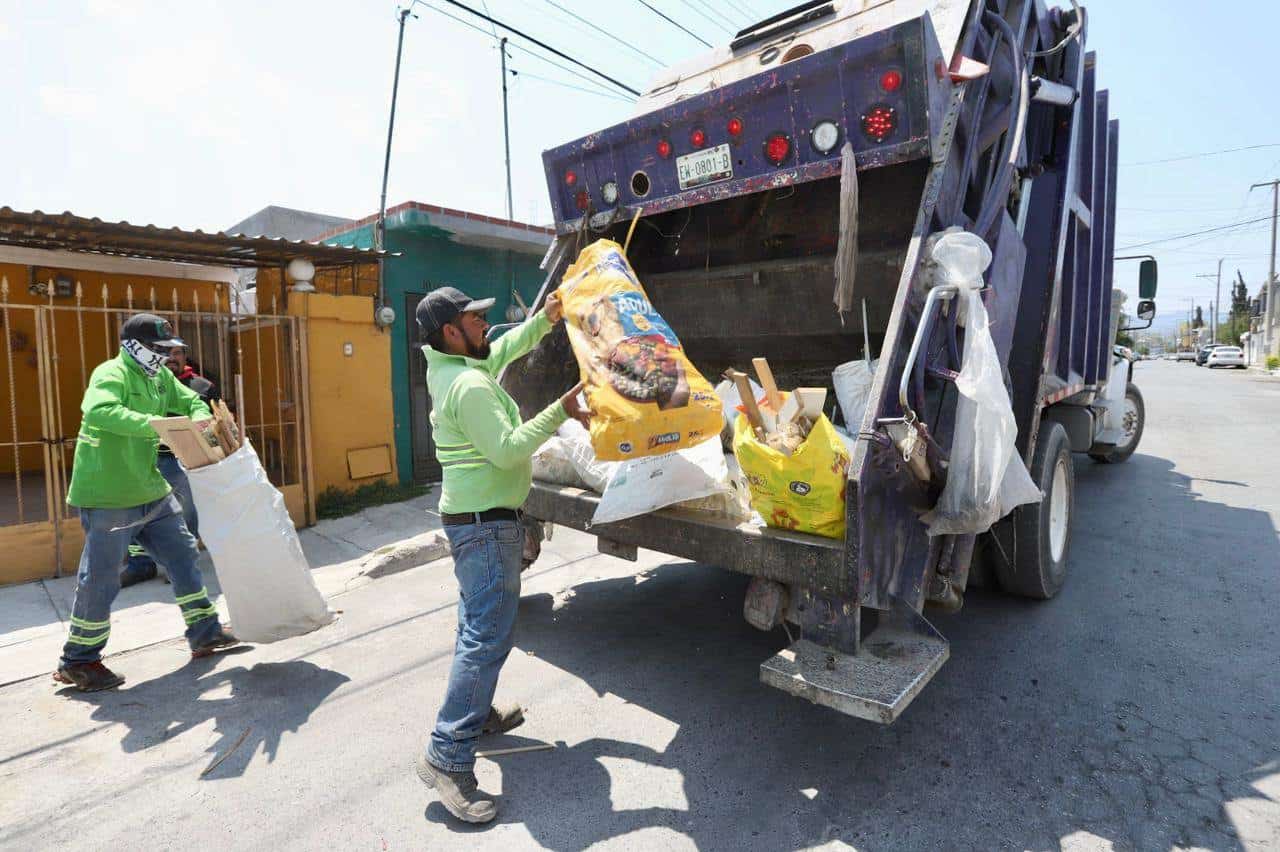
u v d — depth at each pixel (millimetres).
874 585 2412
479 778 2662
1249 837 2254
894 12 3602
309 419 6227
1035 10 3938
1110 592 4289
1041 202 3873
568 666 3555
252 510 3352
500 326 4191
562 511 3346
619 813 2455
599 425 2441
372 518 6371
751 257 4453
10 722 3105
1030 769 2627
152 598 4664
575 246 4254
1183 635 3684
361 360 6910
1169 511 6102
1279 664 3357
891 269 3957
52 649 3855
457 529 2541
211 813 2506
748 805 2477
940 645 2496
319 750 2875
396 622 4148
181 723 3088
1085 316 4859
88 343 7992
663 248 4750
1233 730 2840
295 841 2359
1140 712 2984
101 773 2740
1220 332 71375
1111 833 2289
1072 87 4156
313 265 6715
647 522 2965
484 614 2482
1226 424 11773
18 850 2332
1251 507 6176
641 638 3879
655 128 3686
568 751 2826
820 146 3199
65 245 5852
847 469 2400
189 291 8039
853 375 3291
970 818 2375
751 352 4684
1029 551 3904
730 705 3156
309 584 3547
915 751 2762
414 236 7965
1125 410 7965
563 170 4188
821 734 2906
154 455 3527
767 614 2590
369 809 2514
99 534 3324
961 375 2580
